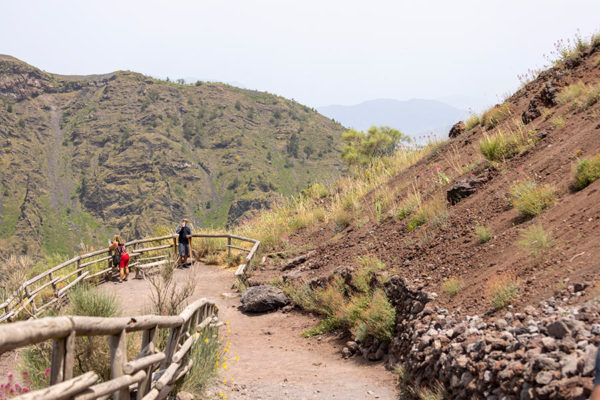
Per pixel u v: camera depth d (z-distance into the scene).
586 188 7.22
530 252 6.41
